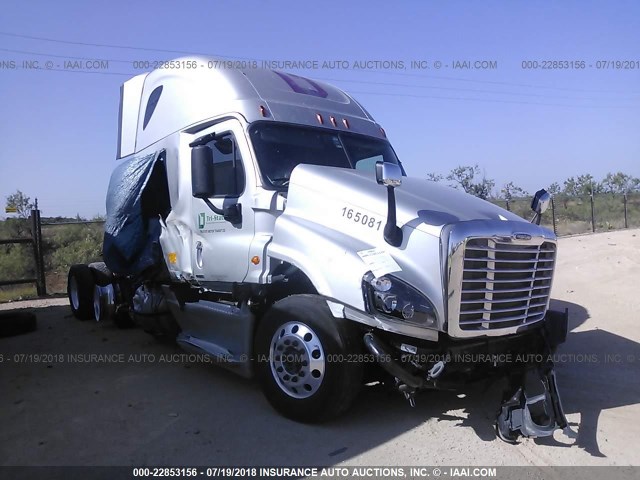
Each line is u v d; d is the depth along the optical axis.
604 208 29.58
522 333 4.82
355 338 4.53
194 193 5.55
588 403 5.31
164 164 6.93
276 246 5.08
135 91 7.88
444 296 4.30
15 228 19.48
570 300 9.78
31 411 5.14
